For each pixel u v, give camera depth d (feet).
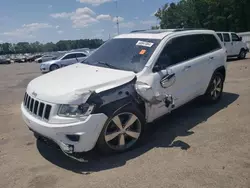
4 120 19.74
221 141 13.73
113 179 10.78
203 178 10.54
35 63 138.00
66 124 11.12
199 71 17.35
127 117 12.87
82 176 11.12
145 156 12.53
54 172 11.58
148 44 15.23
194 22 188.85
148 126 16.17
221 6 170.60
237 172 10.87
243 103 20.16
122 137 12.78
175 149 13.10
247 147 12.98
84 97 11.37
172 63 15.39
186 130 15.42
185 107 19.72
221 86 20.63
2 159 13.05
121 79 12.82
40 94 12.24
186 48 16.79
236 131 14.89
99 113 11.57
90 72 14.05
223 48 20.53
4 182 11.02
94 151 13.11
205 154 12.44
